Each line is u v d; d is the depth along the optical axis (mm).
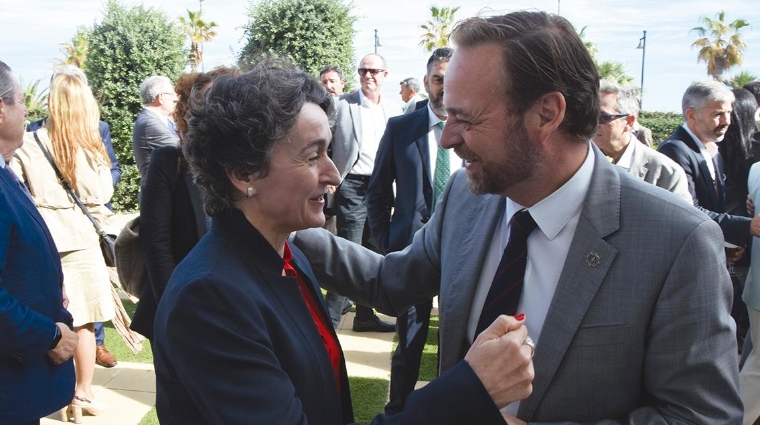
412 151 3373
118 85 9648
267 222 1192
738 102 3598
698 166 3395
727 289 1175
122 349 4309
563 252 1263
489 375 1037
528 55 1107
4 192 1969
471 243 1409
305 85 1155
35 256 2047
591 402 1203
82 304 3252
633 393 1220
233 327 1048
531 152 1168
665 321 1158
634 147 3004
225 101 1106
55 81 3262
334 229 5125
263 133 1091
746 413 2979
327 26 11508
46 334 1976
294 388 1100
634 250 1186
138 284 2492
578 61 1141
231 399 1018
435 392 1034
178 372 1065
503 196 1358
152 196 2387
